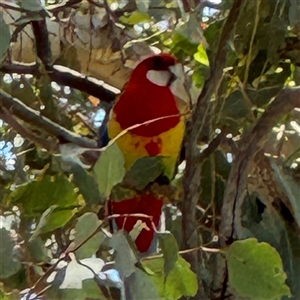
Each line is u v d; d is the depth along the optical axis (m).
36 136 1.94
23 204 1.68
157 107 2.30
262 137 1.79
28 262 1.74
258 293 1.60
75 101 2.77
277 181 1.99
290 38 2.08
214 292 1.89
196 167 1.90
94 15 2.62
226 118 2.09
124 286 1.55
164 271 1.57
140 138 2.27
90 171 1.82
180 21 2.42
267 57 2.06
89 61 2.68
